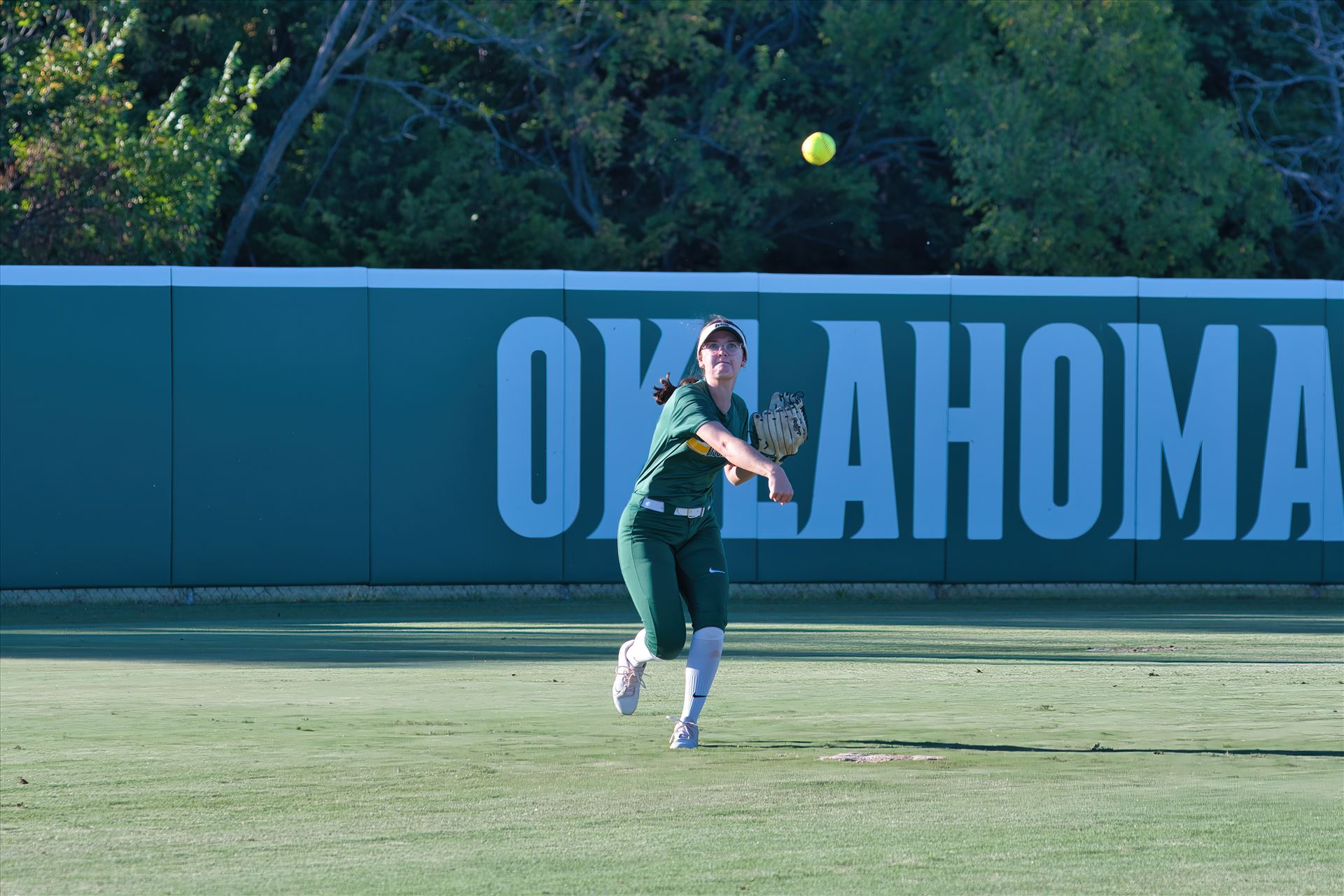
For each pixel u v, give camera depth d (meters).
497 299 48.03
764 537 48.75
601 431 48.47
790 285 48.78
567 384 48.28
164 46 91.62
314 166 88.44
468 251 84.44
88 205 71.25
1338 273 95.69
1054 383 49.53
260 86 76.75
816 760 15.61
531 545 48.28
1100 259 84.62
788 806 12.89
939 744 16.98
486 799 13.30
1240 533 49.94
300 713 20.03
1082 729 18.33
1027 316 49.44
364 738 17.41
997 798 13.27
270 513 47.19
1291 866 10.50
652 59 86.44
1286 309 49.97
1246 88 99.94
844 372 48.94
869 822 12.18
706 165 89.81
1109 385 49.66
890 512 49.09
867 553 49.03
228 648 31.94
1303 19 100.12
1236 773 14.73
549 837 11.62
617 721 19.17
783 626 38.84
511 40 83.81
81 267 46.25
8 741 17.14
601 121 84.69
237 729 18.22
